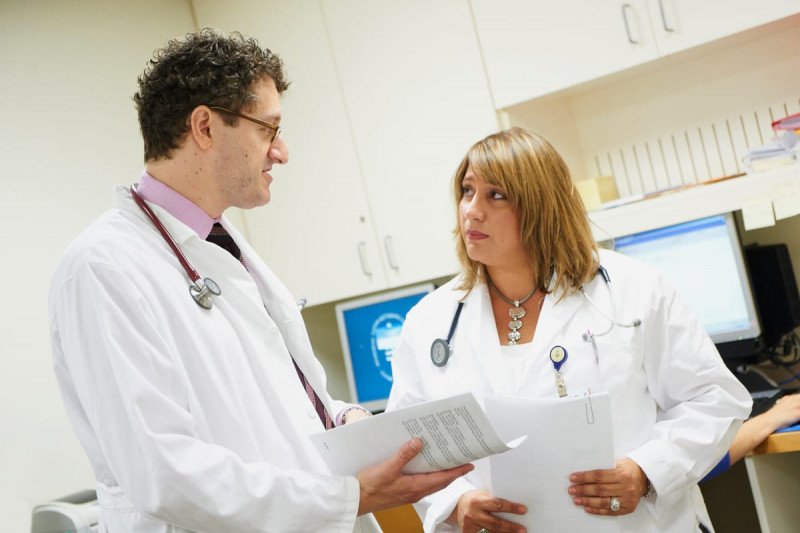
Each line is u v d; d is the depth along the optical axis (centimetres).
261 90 145
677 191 254
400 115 292
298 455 142
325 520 130
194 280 142
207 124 141
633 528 151
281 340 151
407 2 286
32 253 273
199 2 335
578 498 147
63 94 289
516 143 166
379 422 131
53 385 272
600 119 292
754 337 241
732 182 233
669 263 253
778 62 256
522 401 144
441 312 175
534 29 262
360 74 299
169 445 122
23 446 259
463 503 158
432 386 167
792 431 191
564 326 160
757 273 250
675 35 240
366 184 302
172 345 131
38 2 285
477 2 272
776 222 263
